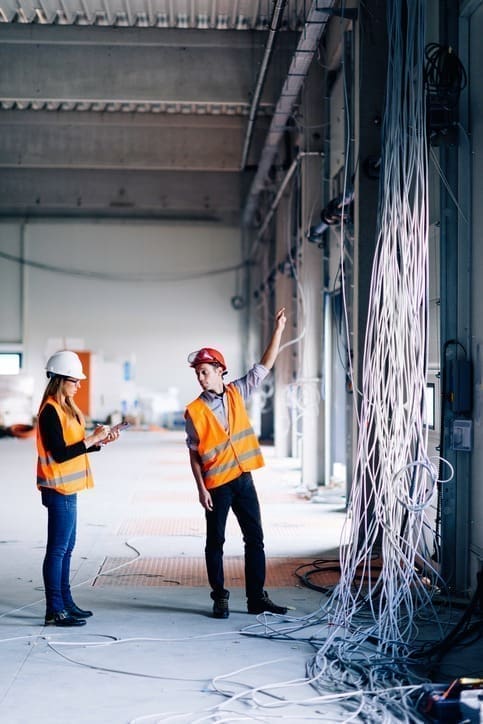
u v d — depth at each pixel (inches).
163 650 183.9
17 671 170.1
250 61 536.7
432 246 251.6
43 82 536.7
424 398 205.5
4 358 947.3
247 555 213.8
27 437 839.1
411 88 212.4
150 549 295.4
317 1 322.3
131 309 993.5
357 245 295.9
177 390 991.6
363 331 296.4
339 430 535.2
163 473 538.3
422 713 146.8
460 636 187.6
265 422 856.3
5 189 872.9
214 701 154.3
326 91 446.3
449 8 230.8
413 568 198.8
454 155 230.5
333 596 209.6
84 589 238.4
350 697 155.3
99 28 490.6
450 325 229.8
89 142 738.8
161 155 739.4
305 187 458.9
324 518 364.5
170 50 536.7
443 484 227.9
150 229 994.1
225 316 996.6
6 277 983.0
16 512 378.6
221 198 877.2
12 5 464.8
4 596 230.8
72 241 989.2
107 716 147.2
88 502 411.2
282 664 174.7
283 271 629.9
